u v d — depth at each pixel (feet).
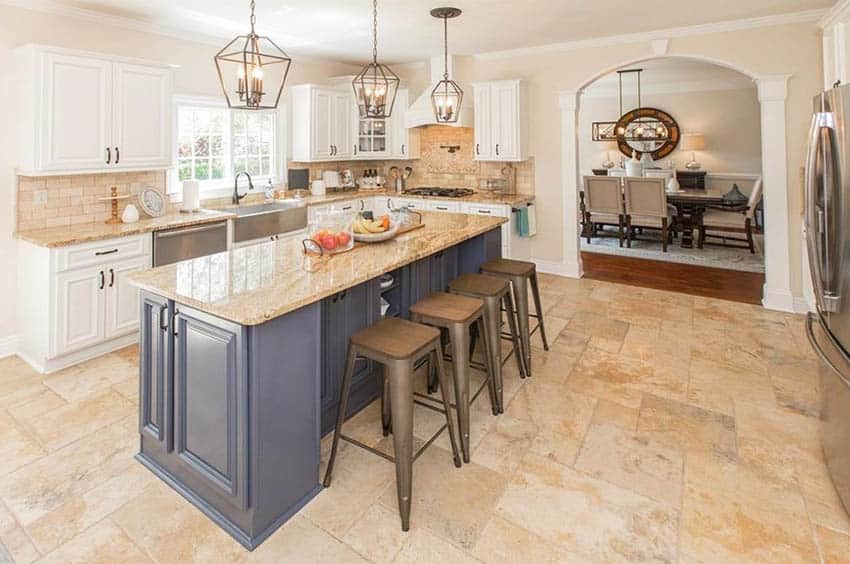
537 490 6.84
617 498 6.66
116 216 12.75
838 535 5.95
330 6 12.39
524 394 9.66
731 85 29.12
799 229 14.29
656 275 18.98
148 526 6.19
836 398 6.59
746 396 9.48
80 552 5.75
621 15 13.70
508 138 18.03
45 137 10.62
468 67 19.17
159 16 12.84
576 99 17.48
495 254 12.41
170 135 12.90
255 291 6.38
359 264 7.79
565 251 18.71
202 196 15.67
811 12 13.43
